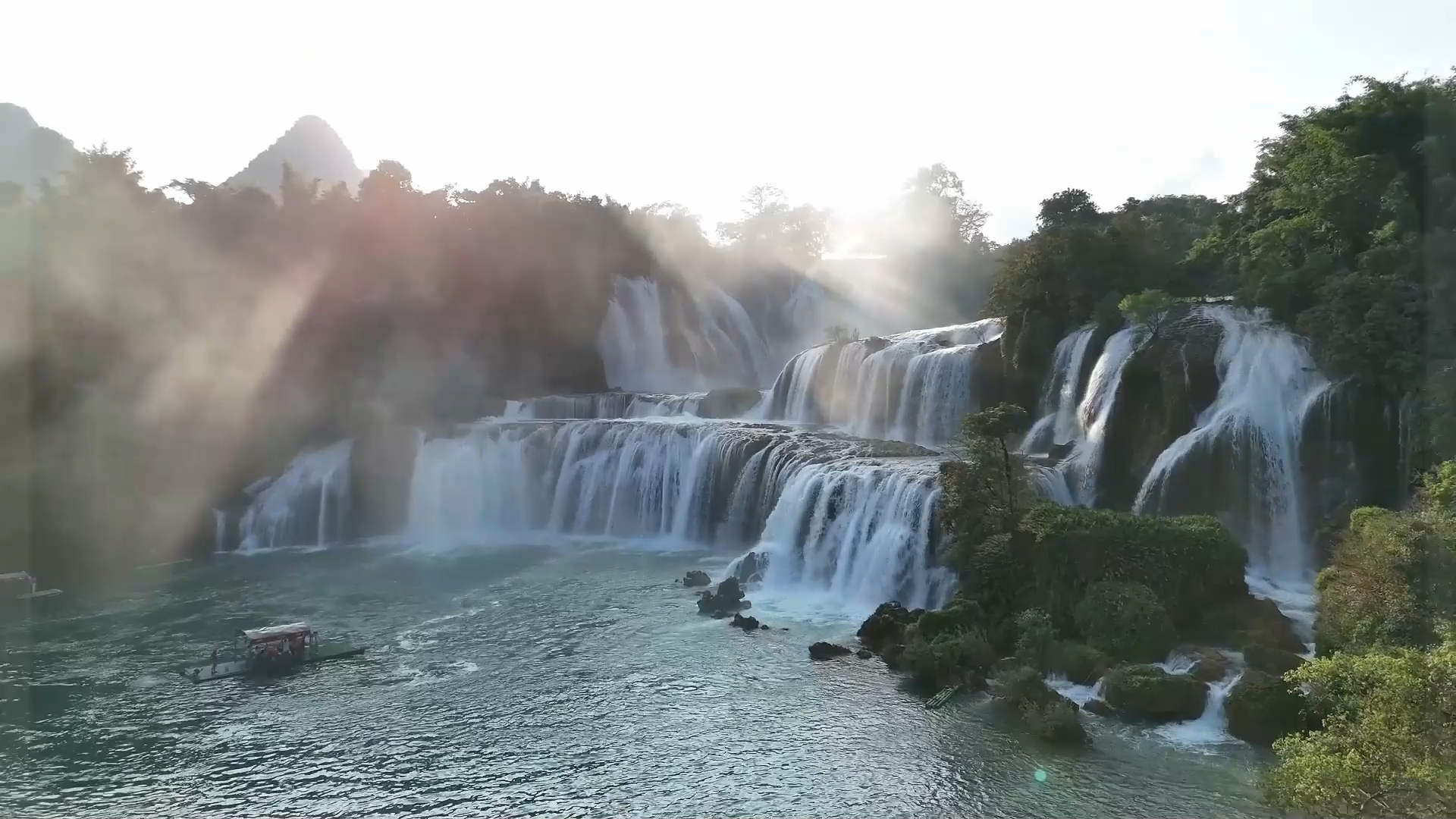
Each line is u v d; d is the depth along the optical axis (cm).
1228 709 3000
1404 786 1830
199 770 3098
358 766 3081
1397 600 2875
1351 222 4681
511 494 7031
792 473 5534
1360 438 4022
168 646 4409
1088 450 4922
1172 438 4531
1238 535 4203
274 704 3622
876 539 4659
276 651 4009
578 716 3397
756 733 3191
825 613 4519
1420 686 1970
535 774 2980
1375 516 3303
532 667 3922
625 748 3125
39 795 2958
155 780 3041
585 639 4262
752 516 5938
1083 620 3525
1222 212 6850
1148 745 2936
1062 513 3850
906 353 6775
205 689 3803
